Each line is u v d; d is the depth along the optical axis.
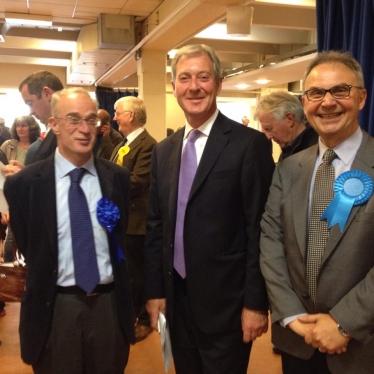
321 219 1.29
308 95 1.31
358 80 1.29
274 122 2.11
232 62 9.29
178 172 1.60
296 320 1.30
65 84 10.04
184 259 1.55
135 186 2.67
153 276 1.72
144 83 5.56
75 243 1.50
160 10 4.75
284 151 2.14
